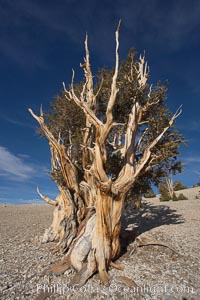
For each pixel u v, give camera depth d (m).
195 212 19.64
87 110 8.62
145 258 9.34
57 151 10.20
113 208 8.48
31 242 12.04
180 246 10.59
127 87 11.03
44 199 12.34
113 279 7.80
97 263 8.02
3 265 8.82
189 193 40.28
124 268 8.57
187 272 8.33
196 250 10.20
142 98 11.16
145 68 11.20
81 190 10.74
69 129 12.63
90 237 8.32
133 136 9.70
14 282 7.47
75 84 12.62
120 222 8.68
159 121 10.55
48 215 23.08
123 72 11.93
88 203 10.90
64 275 8.05
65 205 10.79
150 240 10.29
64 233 10.37
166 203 26.69
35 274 8.09
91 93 11.32
